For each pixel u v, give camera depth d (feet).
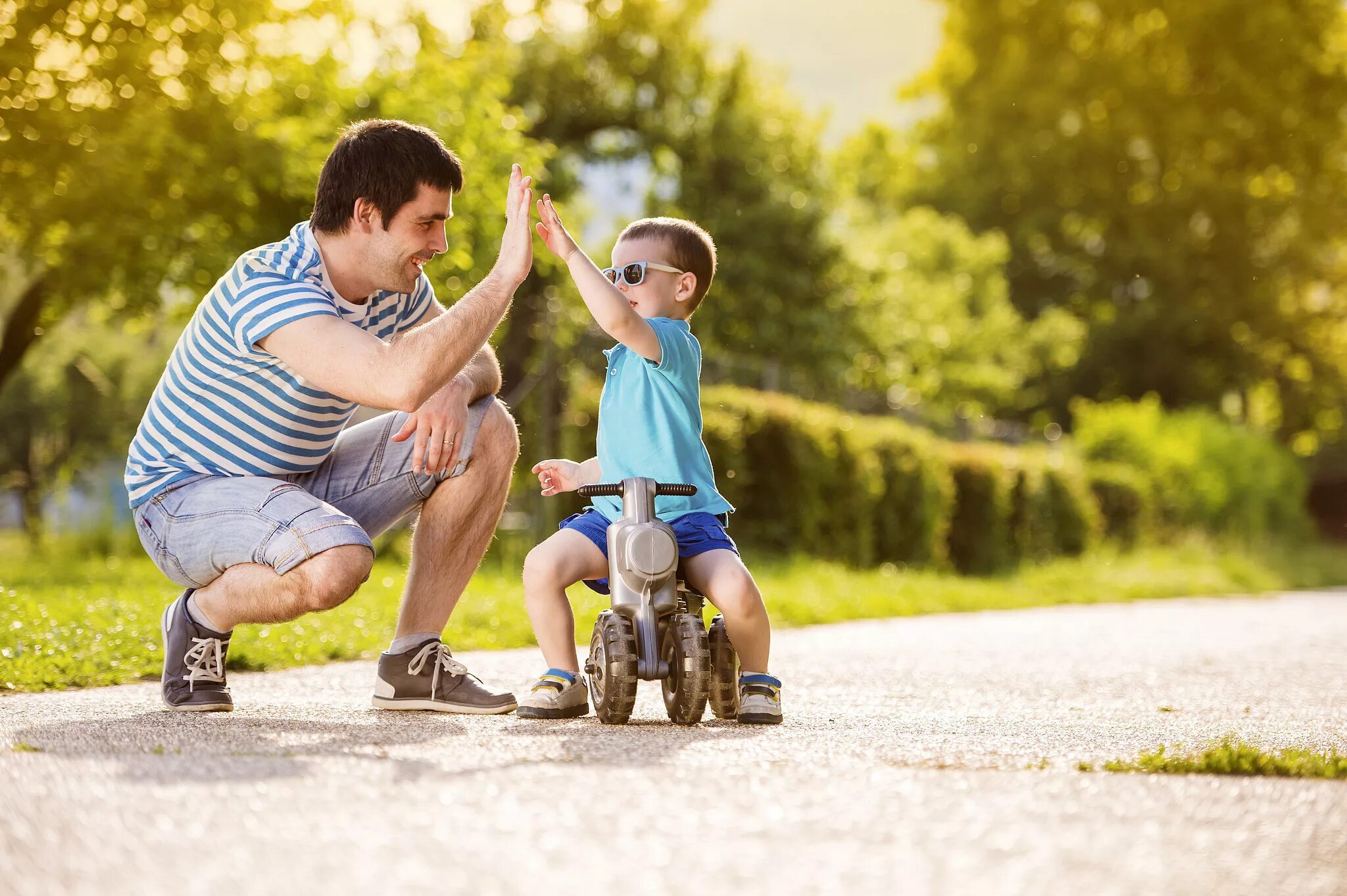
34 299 60.64
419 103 55.62
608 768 10.64
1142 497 95.25
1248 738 14.93
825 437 61.31
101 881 6.99
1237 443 114.01
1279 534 120.26
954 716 16.63
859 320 113.09
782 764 11.16
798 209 108.06
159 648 21.11
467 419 15.07
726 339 107.76
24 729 12.80
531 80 106.73
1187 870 7.54
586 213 115.75
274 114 54.75
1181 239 155.84
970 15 158.51
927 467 69.56
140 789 9.29
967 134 159.84
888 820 8.69
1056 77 153.38
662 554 14.39
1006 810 9.10
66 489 75.82
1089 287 162.20
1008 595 57.26
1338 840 8.50
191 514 14.37
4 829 8.08
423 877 7.09
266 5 52.90
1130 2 151.23
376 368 13.33
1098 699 19.98
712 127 109.81
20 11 49.60
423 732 13.06
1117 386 163.43
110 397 95.86
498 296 13.69
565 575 15.20
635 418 15.49
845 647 30.45
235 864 7.32
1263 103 147.64
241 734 12.56
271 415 14.53
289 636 23.57
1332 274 156.46
